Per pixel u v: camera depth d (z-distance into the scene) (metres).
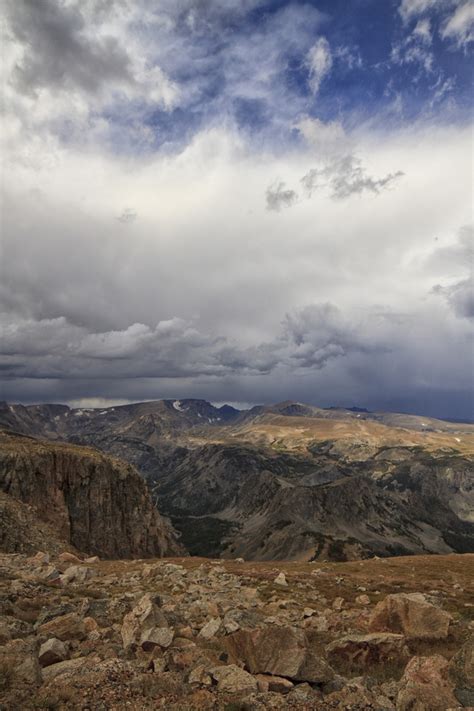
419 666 16.59
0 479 126.00
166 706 13.71
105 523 140.75
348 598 40.38
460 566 66.81
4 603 25.33
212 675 16.23
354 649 22.03
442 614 25.16
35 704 13.05
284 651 17.58
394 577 55.09
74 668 15.98
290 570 59.28
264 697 14.86
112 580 40.78
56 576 38.09
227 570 54.03
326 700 15.05
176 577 42.91
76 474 145.12
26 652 16.88
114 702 13.70
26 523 77.75
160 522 159.62
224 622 23.89
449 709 13.30
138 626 20.67
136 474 164.62
